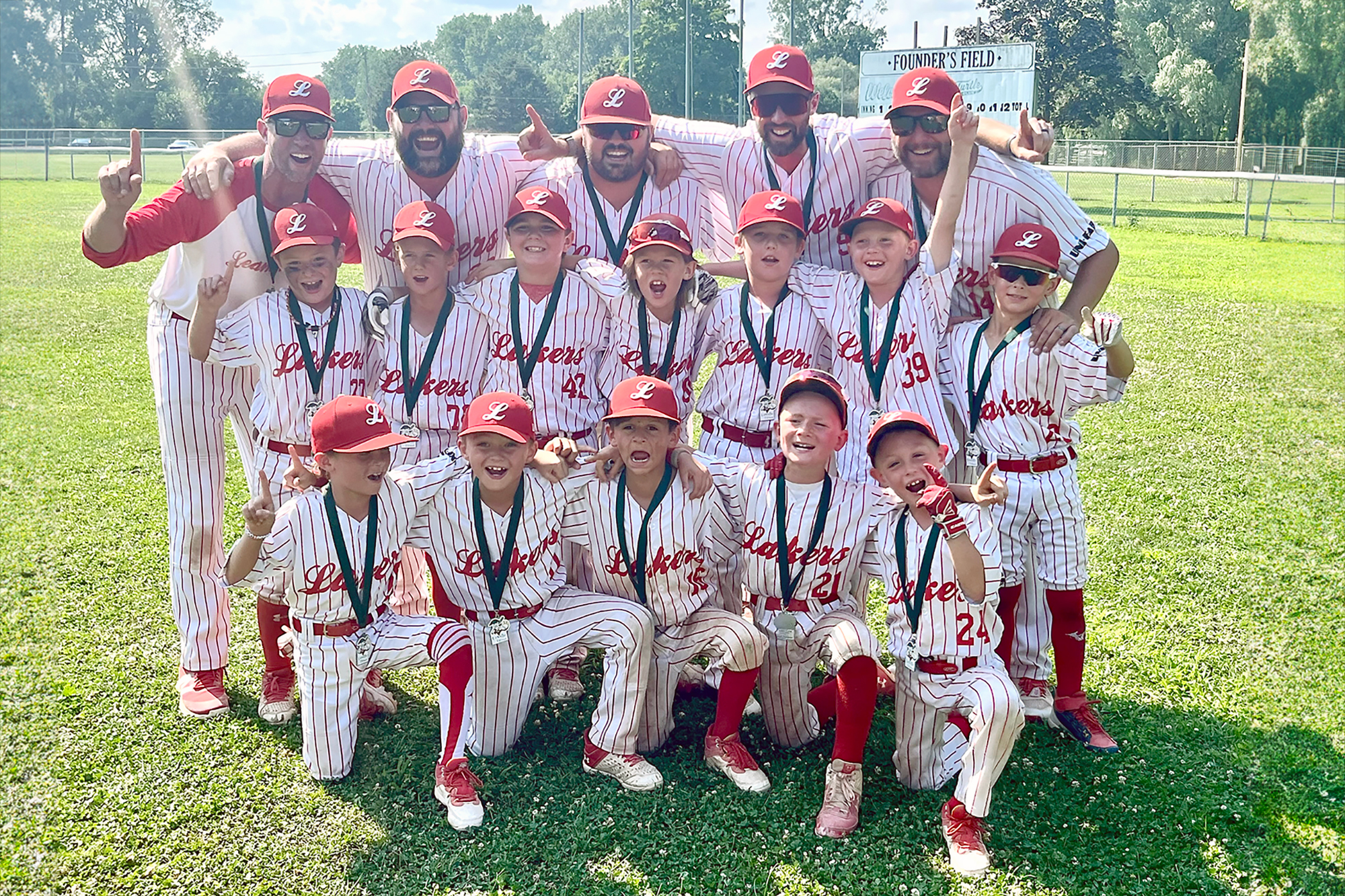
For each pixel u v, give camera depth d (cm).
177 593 488
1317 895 374
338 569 422
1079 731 474
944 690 418
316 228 467
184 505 486
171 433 486
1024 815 418
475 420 427
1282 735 475
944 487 409
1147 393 1088
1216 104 5509
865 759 461
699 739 475
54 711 480
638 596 455
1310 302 1659
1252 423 977
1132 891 376
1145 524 727
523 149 516
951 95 490
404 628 438
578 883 376
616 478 448
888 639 452
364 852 392
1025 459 474
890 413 427
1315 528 721
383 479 438
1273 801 427
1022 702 402
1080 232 498
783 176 527
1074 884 379
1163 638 566
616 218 527
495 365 500
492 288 495
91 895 367
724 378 500
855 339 486
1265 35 5331
